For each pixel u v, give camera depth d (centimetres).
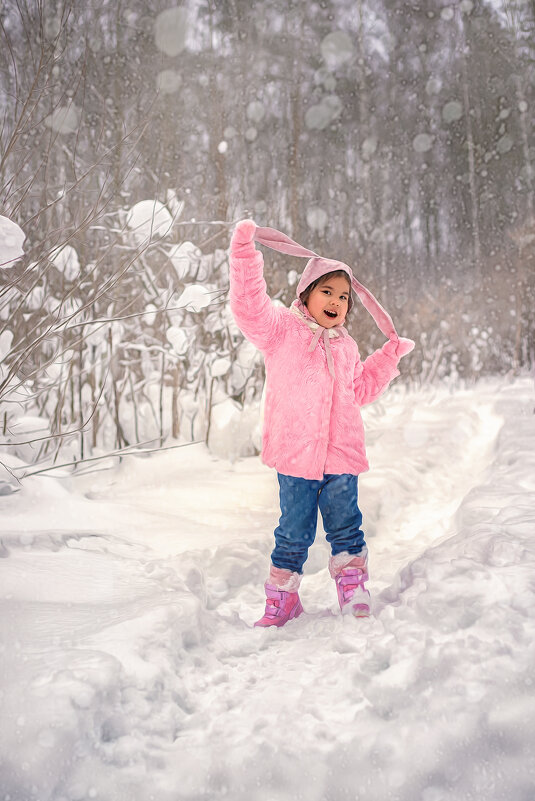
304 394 271
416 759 161
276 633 246
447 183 2312
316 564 341
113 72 641
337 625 242
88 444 550
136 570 279
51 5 345
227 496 457
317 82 1862
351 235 1574
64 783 155
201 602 249
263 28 1574
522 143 2209
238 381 625
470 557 247
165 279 579
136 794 156
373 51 2102
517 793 157
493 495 349
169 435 626
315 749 164
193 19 1195
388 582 301
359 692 183
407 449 639
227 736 172
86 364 538
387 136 2114
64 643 197
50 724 160
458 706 170
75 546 309
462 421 797
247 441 616
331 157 1867
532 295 1742
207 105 1062
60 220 410
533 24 2131
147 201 382
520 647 183
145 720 175
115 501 429
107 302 507
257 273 264
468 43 2208
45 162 338
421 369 1384
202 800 157
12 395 365
